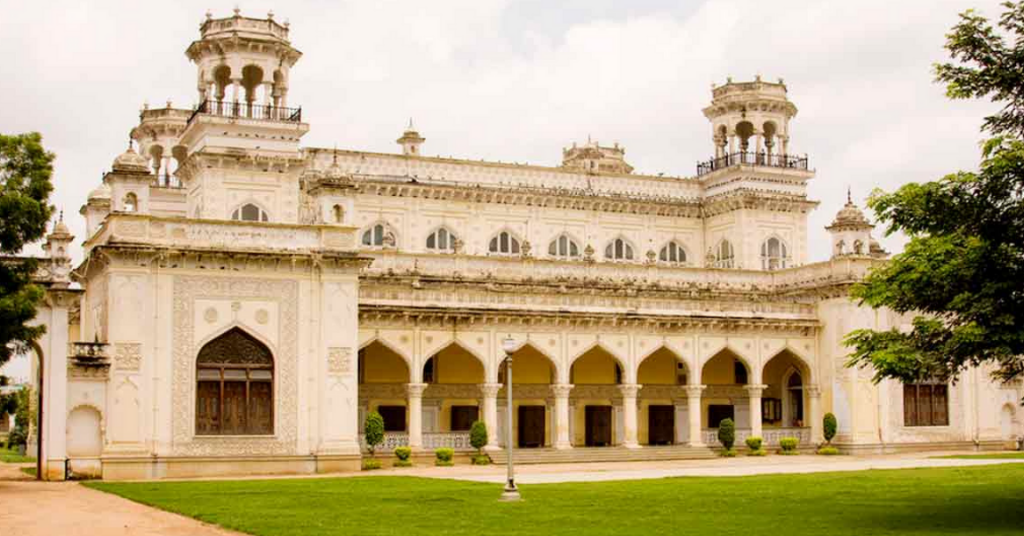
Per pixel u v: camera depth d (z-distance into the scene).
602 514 20.19
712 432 44.69
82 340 37.16
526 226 47.31
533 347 40.84
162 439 32.12
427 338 39.00
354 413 34.12
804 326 45.62
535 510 20.88
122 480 31.00
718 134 51.91
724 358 48.28
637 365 42.53
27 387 51.00
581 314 41.19
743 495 24.03
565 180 48.44
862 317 44.97
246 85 43.31
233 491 25.52
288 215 40.66
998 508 21.34
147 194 33.16
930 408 46.47
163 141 51.56
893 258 22.34
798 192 51.12
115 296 32.03
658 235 50.28
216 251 32.78
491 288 42.28
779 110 51.31
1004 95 20.58
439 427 42.19
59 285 31.73
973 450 47.00
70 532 18.02
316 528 18.06
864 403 44.53
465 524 18.62
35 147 27.08
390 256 41.91
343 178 35.12
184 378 32.56
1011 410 48.84
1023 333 19.44
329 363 33.97
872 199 21.61
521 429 43.56
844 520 19.38
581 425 44.78
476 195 46.12
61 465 31.39
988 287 19.83
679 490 25.38
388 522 18.94
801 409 48.38
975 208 20.45
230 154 39.97
